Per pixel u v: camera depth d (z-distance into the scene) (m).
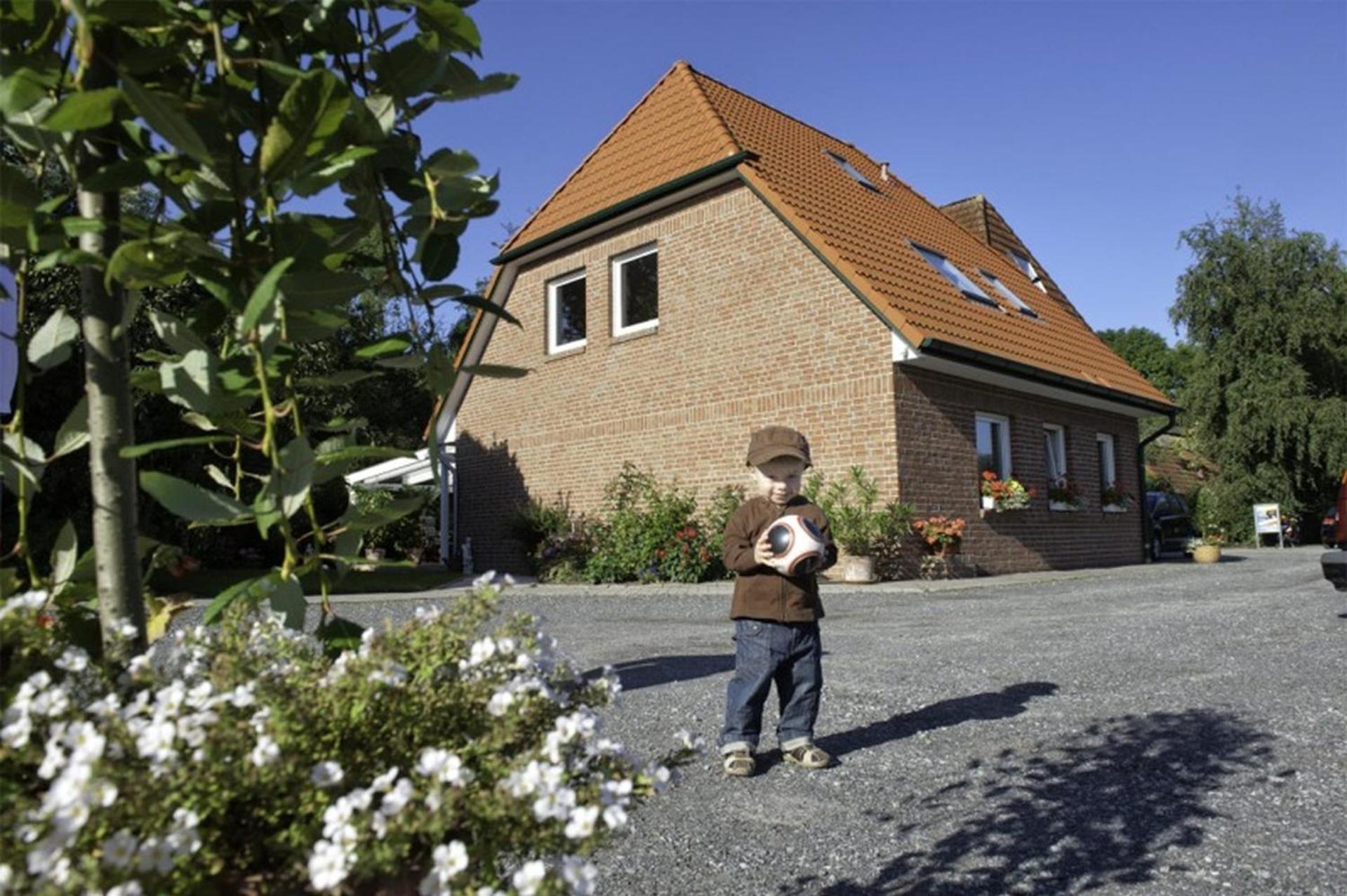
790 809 3.76
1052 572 15.22
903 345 12.54
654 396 15.48
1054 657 6.92
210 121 1.41
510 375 1.56
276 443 1.32
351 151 1.31
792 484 4.41
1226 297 31.31
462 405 19.27
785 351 13.80
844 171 18.02
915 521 12.88
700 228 15.01
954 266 16.91
